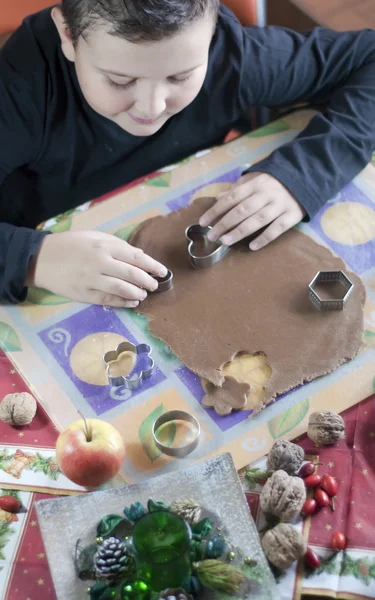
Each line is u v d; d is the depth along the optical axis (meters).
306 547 0.87
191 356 1.06
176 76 1.09
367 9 2.18
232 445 0.98
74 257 1.15
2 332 1.12
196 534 0.87
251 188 1.22
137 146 1.46
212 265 1.17
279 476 0.90
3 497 0.94
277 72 1.40
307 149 1.27
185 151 1.52
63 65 1.30
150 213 1.26
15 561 0.90
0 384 1.06
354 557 0.87
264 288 1.13
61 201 1.52
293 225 1.21
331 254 1.17
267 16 1.83
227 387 1.03
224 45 1.38
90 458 0.91
